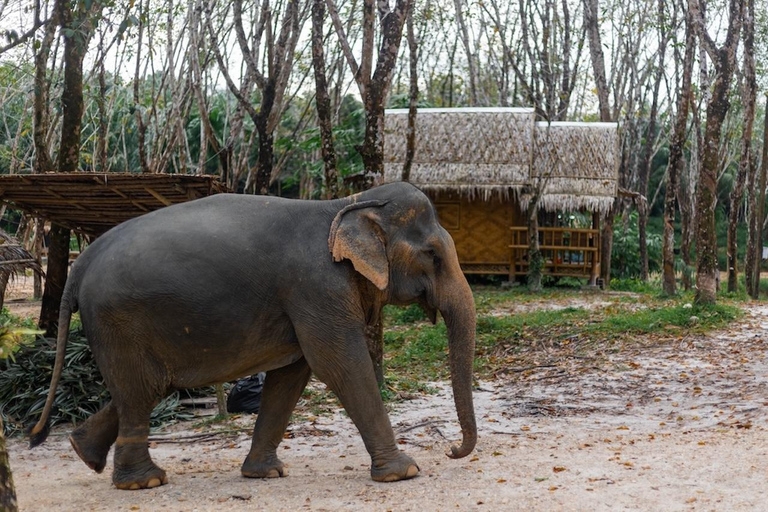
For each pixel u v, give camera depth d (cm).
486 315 1722
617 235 2906
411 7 1124
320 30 1086
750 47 2012
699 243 1501
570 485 596
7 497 406
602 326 1400
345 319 618
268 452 671
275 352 634
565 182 2288
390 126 2348
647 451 706
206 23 1719
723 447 702
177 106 1811
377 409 626
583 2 2697
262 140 1730
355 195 654
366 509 550
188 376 622
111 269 608
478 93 3170
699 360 1155
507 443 772
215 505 573
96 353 618
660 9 2331
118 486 624
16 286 2706
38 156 1370
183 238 610
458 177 2286
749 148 2128
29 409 895
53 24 1198
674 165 1966
